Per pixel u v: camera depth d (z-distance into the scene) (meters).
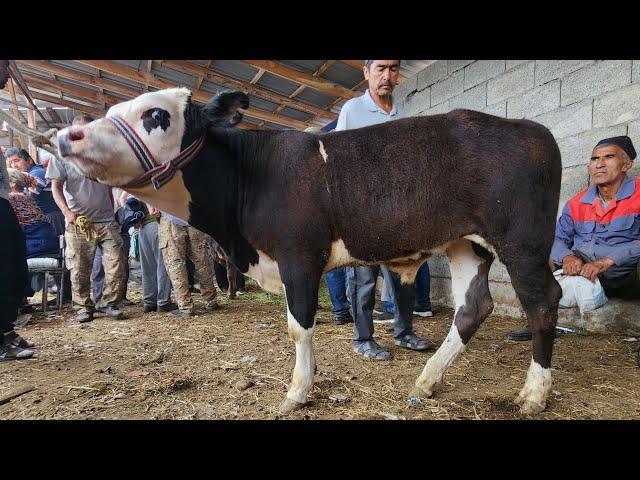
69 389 2.74
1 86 3.49
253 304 6.30
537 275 2.26
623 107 4.11
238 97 2.35
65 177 4.84
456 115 2.42
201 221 2.56
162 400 2.55
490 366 3.20
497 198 2.23
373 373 3.00
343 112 3.56
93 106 12.78
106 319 5.21
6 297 3.39
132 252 6.46
